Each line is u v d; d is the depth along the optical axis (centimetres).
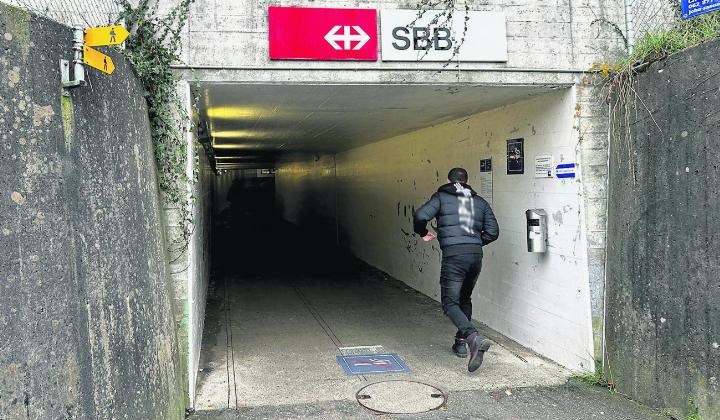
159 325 362
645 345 418
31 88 256
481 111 634
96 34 290
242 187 3056
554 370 500
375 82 451
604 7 485
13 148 242
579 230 476
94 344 278
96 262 288
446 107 598
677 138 390
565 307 500
